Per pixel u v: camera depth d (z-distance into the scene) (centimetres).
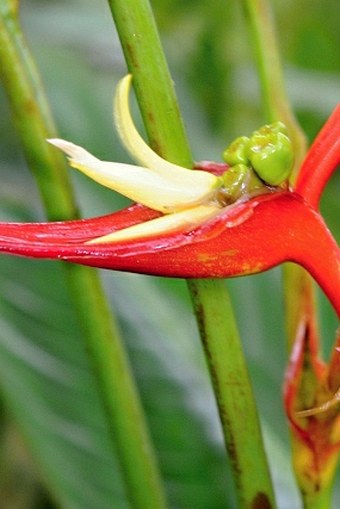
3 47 52
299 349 50
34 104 52
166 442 66
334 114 47
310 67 114
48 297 69
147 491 56
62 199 53
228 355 49
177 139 47
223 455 66
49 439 67
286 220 46
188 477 66
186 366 68
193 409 67
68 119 83
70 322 69
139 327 69
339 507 67
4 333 68
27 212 70
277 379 73
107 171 45
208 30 109
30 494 94
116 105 45
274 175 46
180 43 112
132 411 56
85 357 68
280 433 70
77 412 67
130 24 47
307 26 113
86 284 54
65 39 102
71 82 86
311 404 50
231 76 108
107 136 83
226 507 66
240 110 108
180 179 46
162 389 67
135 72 47
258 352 74
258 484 50
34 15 103
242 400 49
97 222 46
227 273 46
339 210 91
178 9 111
